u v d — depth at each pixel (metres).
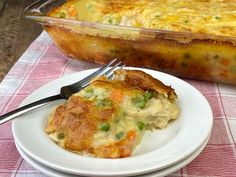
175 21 0.44
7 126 0.32
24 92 0.38
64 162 0.24
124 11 0.50
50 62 0.45
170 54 0.40
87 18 0.52
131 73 0.31
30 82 0.40
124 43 0.41
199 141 0.26
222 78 0.39
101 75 0.34
